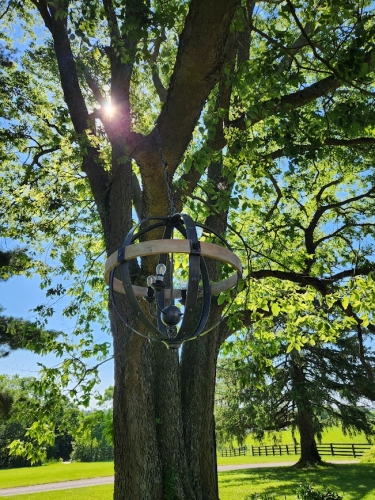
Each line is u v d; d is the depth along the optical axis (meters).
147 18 5.06
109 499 14.22
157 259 4.88
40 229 10.13
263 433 23.08
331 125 7.90
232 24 4.74
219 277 6.80
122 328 5.95
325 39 5.31
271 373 8.46
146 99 11.48
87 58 8.87
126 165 6.55
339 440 50.84
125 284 2.42
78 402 6.59
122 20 5.12
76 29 5.77
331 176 12.97
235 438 23.36
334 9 4.79
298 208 13.37
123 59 5.67
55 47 7.66
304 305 7.21
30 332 9.33
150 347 6.22
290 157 5.44
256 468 22.78
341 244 13.34
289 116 5.43
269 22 10.03
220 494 13.39
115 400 5.95
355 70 4.51
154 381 6.61
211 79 4.44
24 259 10.70
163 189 4.90
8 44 10.76
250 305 7.02
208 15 3.89
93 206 10.45
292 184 12.20
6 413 10.54
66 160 7.82
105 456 55.56
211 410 7.32
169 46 9.52
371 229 12.37
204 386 7.32
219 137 6.60
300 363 20.94
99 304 10.41
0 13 8.96
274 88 5.24
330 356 22.02
